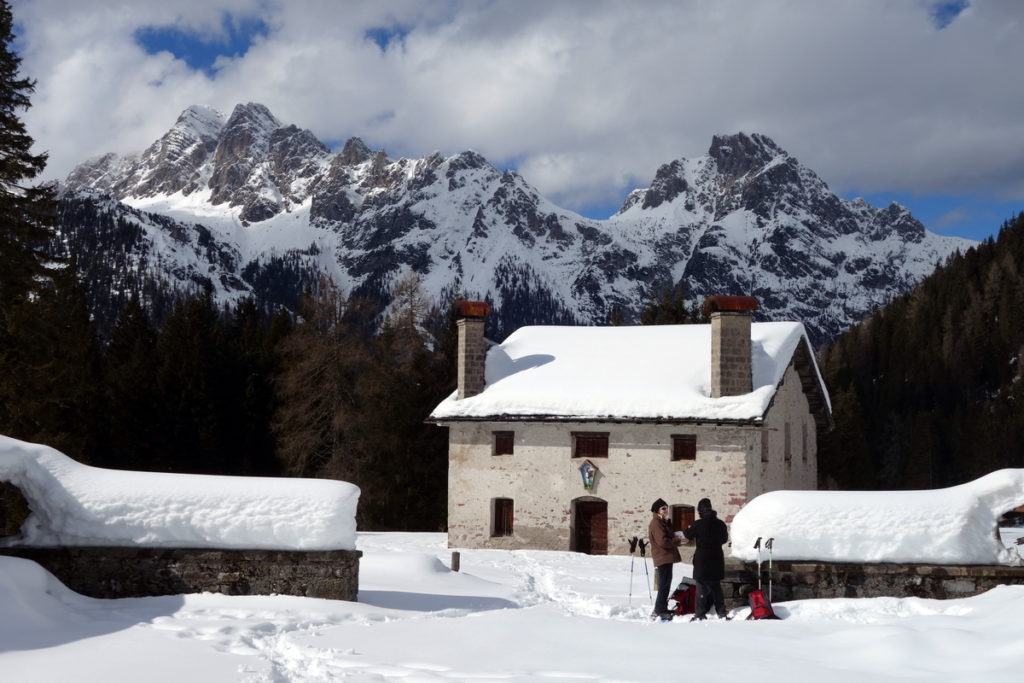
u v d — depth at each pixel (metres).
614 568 29.97
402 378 57.34
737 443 36.62
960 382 111.00
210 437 56.72
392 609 16.77
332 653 12.05
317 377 53.22
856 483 76.75
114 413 55.31
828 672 10.59
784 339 40.84
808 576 16.77
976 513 16.88
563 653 11.84
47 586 15.38
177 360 58.53
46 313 40.00
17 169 36.81
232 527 16.48
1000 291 118.75
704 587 15.84
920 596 16.47
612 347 42.31
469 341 41.03
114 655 11.84
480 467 39.78
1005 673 10.07
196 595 16.03
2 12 36.94
